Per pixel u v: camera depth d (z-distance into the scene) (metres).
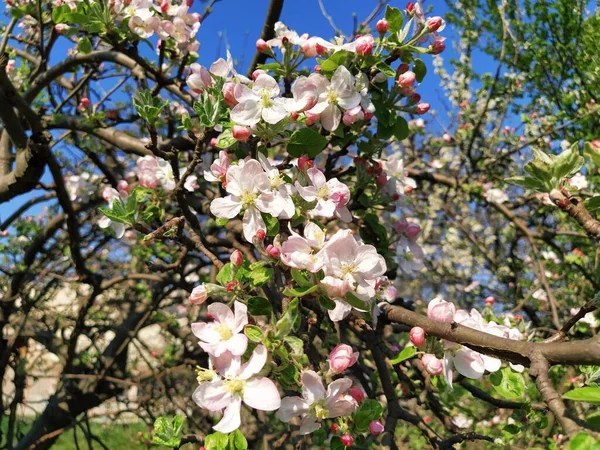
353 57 0.36
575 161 0.29
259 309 0.28
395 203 0.47
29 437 0.87
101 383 0.88
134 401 0.87
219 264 0.36
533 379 0.21
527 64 1.04
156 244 0.93
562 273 1.04
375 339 0.41
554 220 1.07
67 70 0.66
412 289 1.55
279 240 0.31
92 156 0.60
